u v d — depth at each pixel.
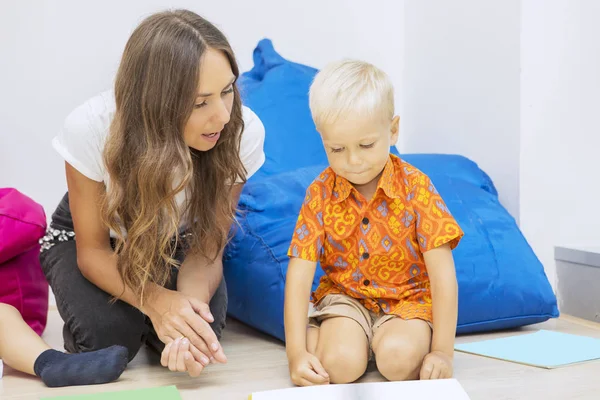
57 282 1.72
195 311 1.53
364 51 2.85
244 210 2.01
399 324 1.51
